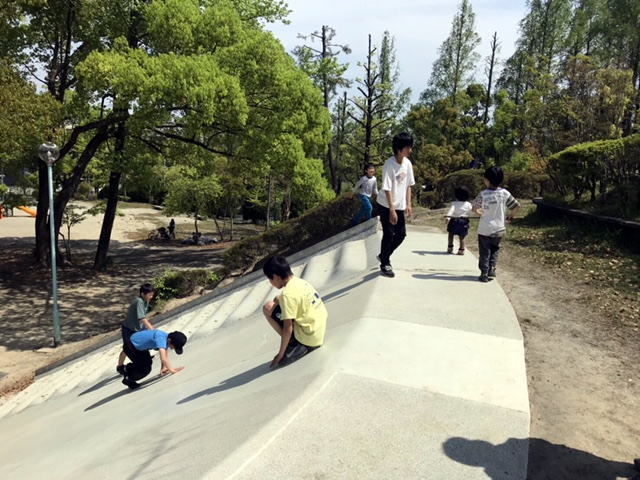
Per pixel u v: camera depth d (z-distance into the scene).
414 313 4.93
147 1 18.25
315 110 18.09
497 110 38.78
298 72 17.86
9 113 12.47
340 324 4.86
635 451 3.13
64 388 8.29
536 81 23.05
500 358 3.95
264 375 4.02
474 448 2.70
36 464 4.22
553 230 10.20
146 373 6.36
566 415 3.56
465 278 6.32
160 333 6.28
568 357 4.58
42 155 11.88
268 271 4.12
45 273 19.44
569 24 38.28
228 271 11.62
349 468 2.45
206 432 3.01
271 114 17.22
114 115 16.72
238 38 16.55
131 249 28.34
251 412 3.12
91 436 4.42
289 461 2.47
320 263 9.14
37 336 12.71
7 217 37.94
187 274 11.60
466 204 7.66
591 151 10.10
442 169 34.47
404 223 6.06
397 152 5.69
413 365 3.74
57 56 19.80
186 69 13.77
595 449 3.14
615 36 26.91
